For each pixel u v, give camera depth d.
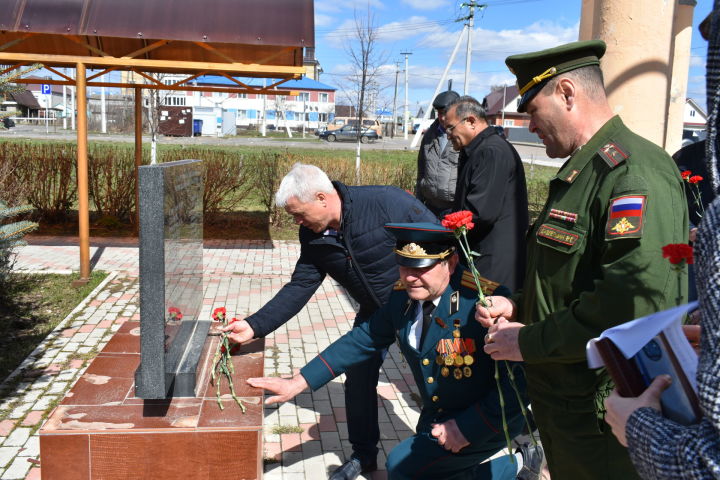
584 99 2.12
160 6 7.17
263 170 11.41
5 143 10.50
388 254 3.15
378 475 3.46
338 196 3.08
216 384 2.55
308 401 4.36
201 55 9.14
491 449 2.62
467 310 2.55
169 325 2.28
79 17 6.91
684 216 1.96
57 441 2.19
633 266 1.83
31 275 7.14
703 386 1.04
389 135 60.38
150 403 2.41
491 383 2.58
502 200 3.93
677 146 8.22
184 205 2.63
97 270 7.55
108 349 2.92
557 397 2.16
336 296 7.04
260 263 8.52
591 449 2.11
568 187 2.11
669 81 3.77
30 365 4.67
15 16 6.78
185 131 43.66
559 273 2.09
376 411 3.43
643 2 3.60
